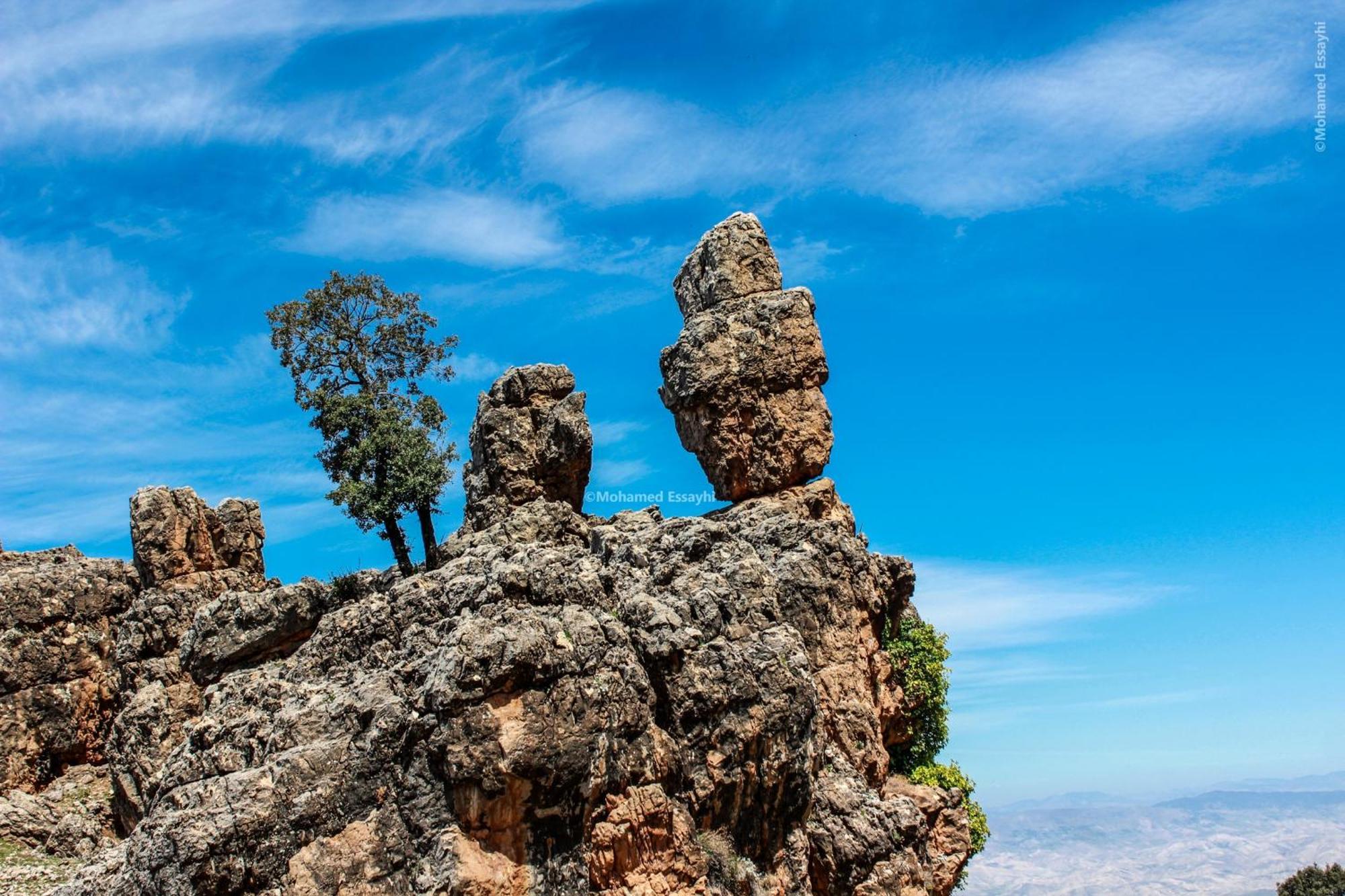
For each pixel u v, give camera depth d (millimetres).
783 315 66625
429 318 69625
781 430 65250
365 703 42688
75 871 55875
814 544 57844
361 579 63031
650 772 42812
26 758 64812
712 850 44000
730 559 52219
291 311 67438
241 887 38875
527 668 41031
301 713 42594
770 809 46094
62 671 66938
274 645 58531
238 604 59031
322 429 66438
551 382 67062
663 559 53406
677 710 44750
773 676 46375
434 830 40406
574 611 43719
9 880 54375
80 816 60781
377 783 41062
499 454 65625
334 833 40094
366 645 49719
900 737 62469
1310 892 122750
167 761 47656
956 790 59562
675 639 45188
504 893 39594
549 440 65625
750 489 65562
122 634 67188
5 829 59594
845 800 49625
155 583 68562
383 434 65188
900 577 64688
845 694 54531
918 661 63500
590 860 41344
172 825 39062
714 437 65938
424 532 65438
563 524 62000
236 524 73688
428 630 46156
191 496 71188
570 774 40844
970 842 59594
